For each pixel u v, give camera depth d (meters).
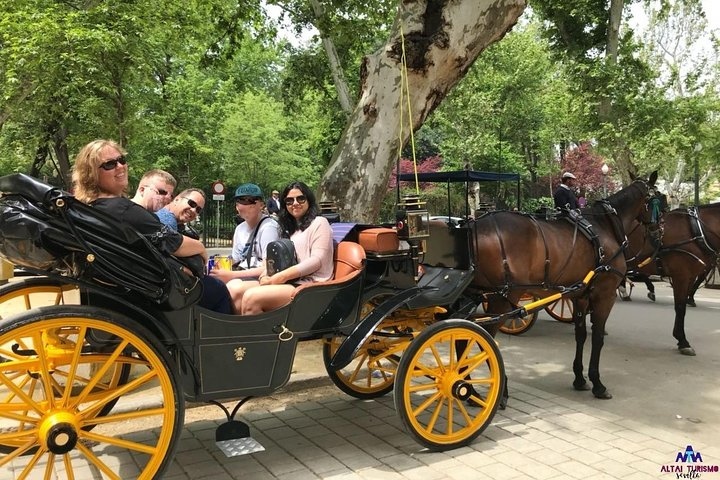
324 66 15.59
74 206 3.00
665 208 7.17
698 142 17.25
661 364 6.87
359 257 4.21
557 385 6.07
